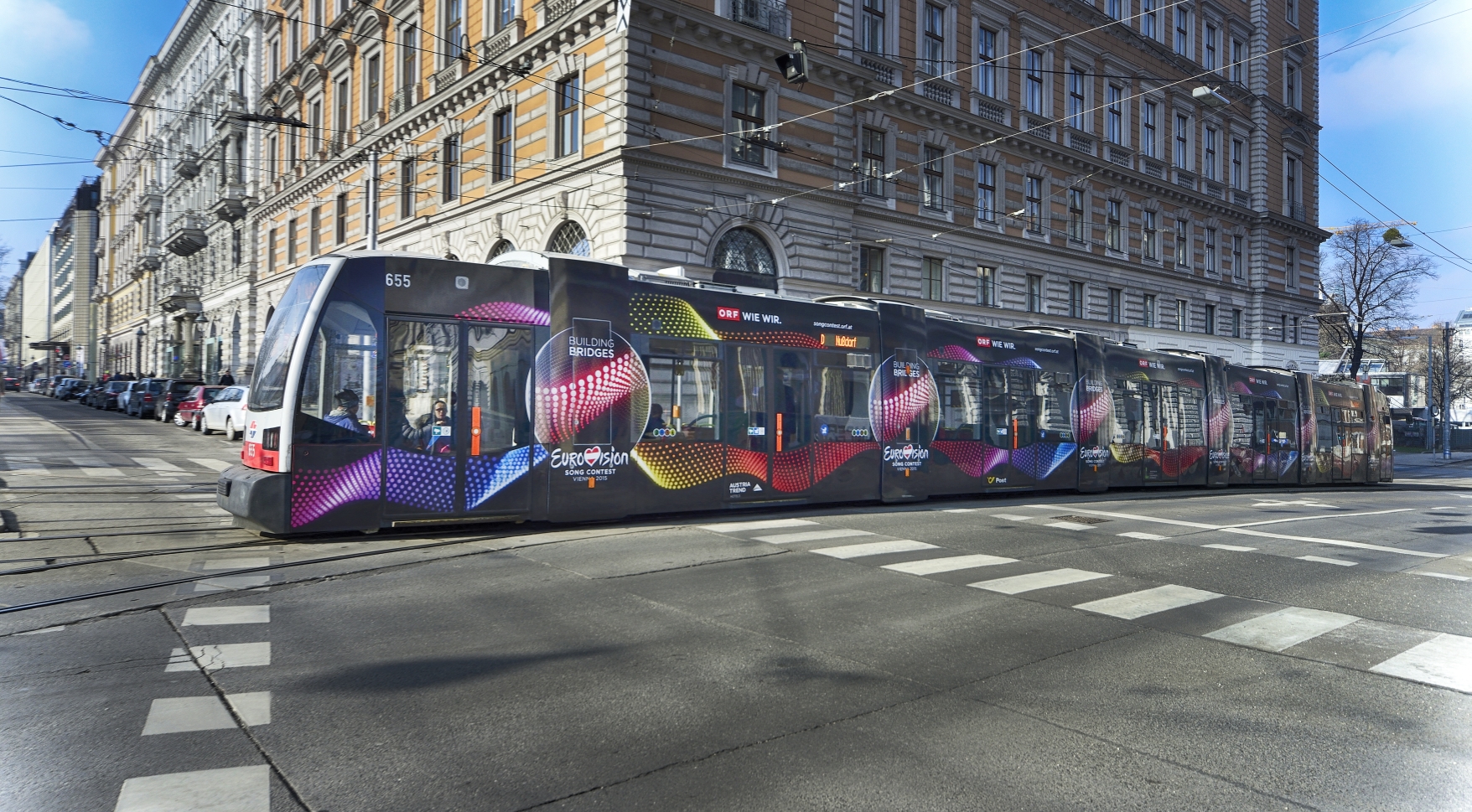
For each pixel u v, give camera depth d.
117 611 7.14
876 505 15.61
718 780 4.22
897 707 5.30
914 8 28.48
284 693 5.33
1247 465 24.20
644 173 21.64
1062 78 34.19
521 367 11.58
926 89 28.86
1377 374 73.44
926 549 10.84
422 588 8.12
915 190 28.67
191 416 31.23
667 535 11.40
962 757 4.57
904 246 28.28
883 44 27.58
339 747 4.53
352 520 10.40
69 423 32.38
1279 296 46.66
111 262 83.94
